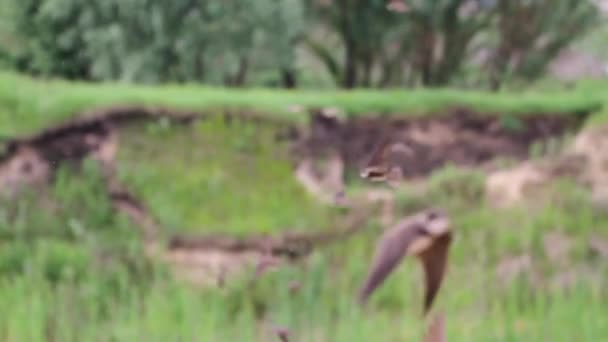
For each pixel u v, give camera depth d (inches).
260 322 999.0
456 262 1157.1
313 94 1599.4
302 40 2351.1
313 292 1039.6
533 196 1354.6
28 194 1288.1
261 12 2068.2
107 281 1097.4
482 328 896.9
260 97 1507.1
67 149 1368.1
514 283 1084.5
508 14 2234.3
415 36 2271.2
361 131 1519.4
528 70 2262.6
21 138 1359.5
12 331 896.3
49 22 2298.2
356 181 1423.5
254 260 1142.3
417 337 849.5
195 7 2057.1
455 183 1347.2
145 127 1405.0
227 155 1386.6
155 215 1273.4
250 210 1302.9
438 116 1593.3
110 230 1256.8
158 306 970.7
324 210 1290.6
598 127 1502.2
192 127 1416.1
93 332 900.6
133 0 2026.3
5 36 2383.1
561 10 2237.9
